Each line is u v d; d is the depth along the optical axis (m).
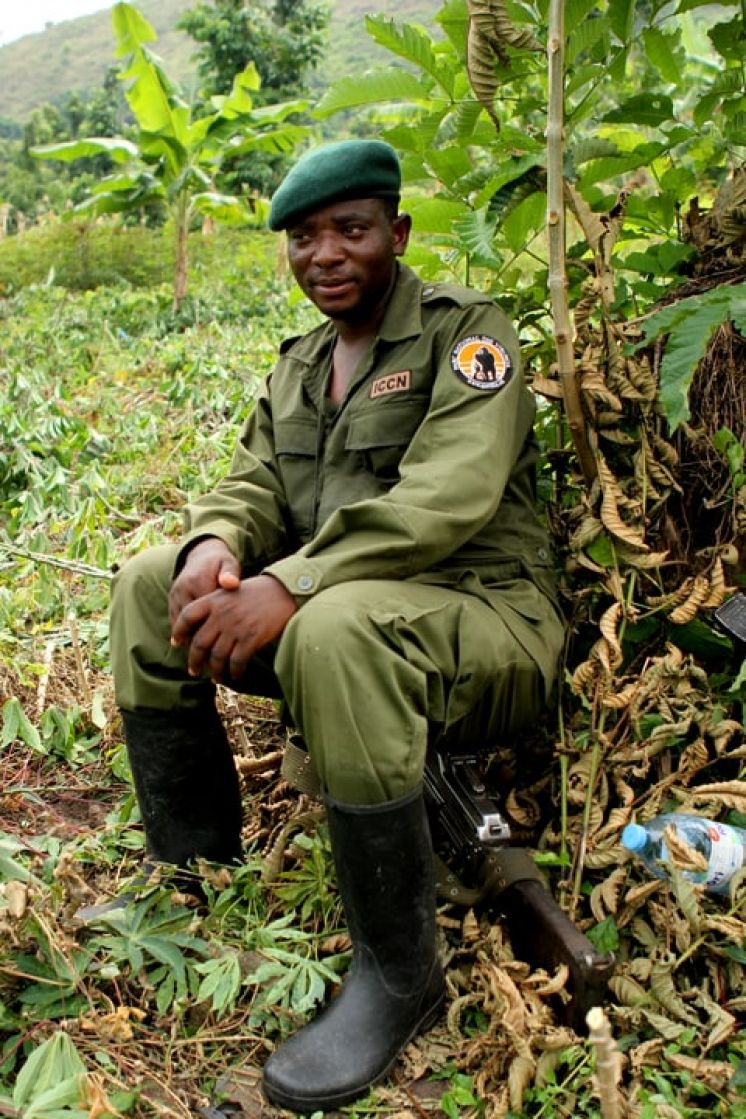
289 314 7.54
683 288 2.21
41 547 3.04
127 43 8.62
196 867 1.98
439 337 1.97
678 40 2.30
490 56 2.01
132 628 1.92
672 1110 1.49
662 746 1.91
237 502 2.10
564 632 2.08
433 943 1.71
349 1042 1.63
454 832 1.90
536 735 2.15
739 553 2.06
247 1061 1.72
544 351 2.34
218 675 1.77
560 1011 1.69
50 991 1.73
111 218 13.98
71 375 5.98
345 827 1.64
